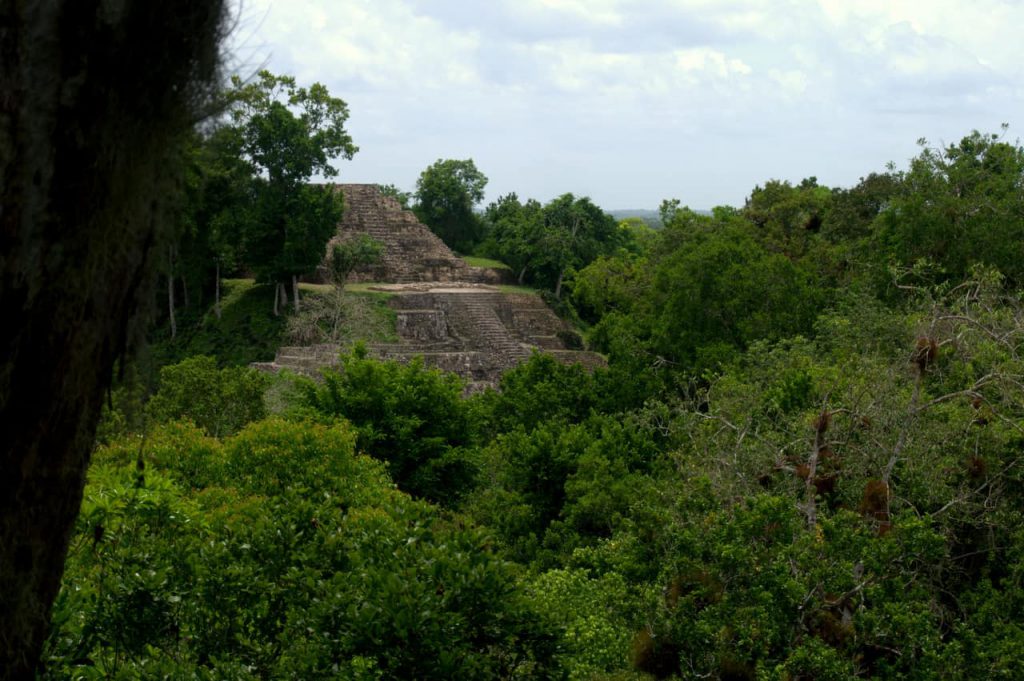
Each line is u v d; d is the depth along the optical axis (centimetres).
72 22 276
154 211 324
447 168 7725
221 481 1595
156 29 296
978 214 2903
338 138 5016
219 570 728
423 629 648
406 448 2392
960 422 1191
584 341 5881
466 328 5400
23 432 288
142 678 617
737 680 871
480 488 2517
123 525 812
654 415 2238
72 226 286
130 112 299
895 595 874
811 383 1670
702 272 3066
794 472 1132
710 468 1291
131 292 321
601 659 1177
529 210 6769
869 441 1155
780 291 3014
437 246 6412
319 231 5016
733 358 2822
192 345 5081
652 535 1130
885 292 2906
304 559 801
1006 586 1059
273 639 738
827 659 781
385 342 4981
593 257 6575
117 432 1578
